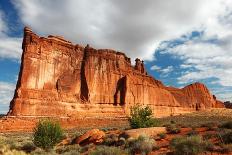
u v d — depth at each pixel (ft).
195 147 55.21
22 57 306.96
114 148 61.52
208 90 622.95
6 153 75.05
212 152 54.95
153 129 98.78
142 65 490.49
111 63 399.65
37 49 313.73
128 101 383.45
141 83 426.51
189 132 89.45
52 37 348.79
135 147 65.36
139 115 119.34
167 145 70.33
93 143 99.04
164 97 472.03
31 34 314.76
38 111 284.82
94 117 330.95
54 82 324.60
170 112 469.16
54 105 303.48
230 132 65.72
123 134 95.76
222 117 316.40
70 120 299.79
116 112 362.33
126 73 415.23
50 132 96.89
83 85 356.18
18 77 302.66
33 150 92.79
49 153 78.13
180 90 549.54
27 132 233.35
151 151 65.57
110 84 384.68
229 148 55.11
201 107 548.72
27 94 286.25
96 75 372.17
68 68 348.79
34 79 301.63
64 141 117.70
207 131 91.81
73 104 328.49
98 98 362.33
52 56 329.93
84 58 373.40
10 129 244.83
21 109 273.54
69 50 356.59
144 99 421.18
